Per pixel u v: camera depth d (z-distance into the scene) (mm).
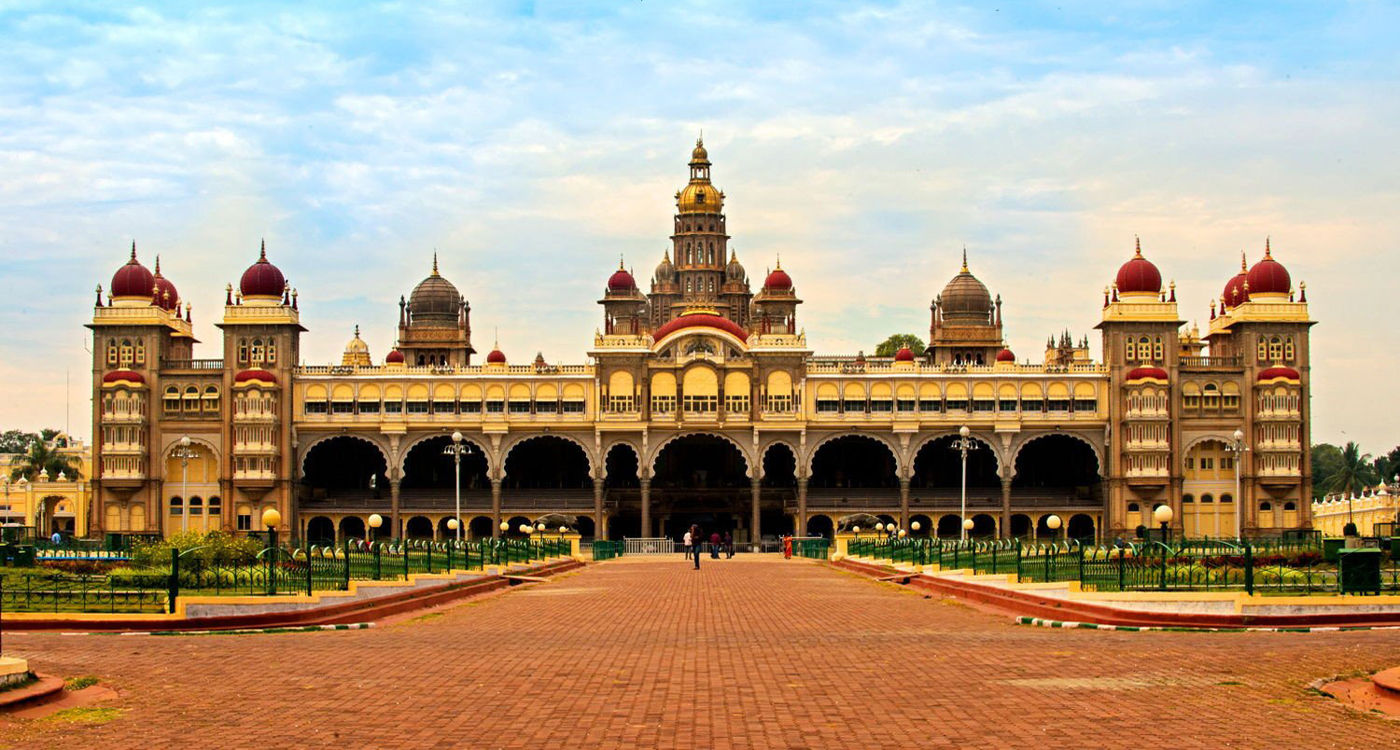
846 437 146875
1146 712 24797
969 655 32906
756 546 135250
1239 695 26469
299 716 24844
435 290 162625
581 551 112562
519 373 139125
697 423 137625
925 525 142125
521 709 25547
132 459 138000
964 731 23312
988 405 139125
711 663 31750
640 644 36156
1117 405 137750
